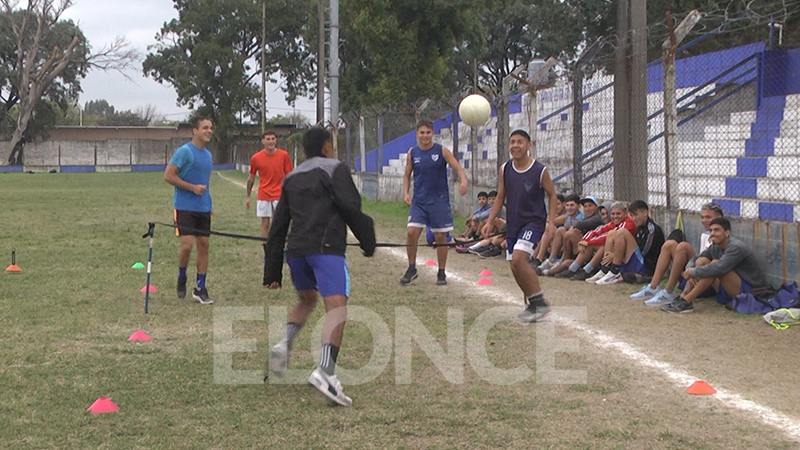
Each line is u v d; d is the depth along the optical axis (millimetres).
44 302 8195
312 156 5445
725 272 7613
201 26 65812
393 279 9922
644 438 4438
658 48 19062
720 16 11391
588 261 10000
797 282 7840
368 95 42719
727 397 5152
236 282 9602
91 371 5707
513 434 4504
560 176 15406
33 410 4855
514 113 18594
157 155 72750
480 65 53469
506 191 7555
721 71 16703
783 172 13070
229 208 21859
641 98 11180
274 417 4793
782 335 6742
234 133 68938
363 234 5250
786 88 14219
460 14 35938
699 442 4375
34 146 69375
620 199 11422
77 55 66062
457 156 17812
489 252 11906
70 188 32781
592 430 4559
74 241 13555
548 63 13344
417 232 9430
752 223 8398
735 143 14531
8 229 15461
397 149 27297
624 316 7621
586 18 27812
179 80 65500
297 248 5188
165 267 10711
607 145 15180
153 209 21281
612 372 5730
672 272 8078
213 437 4465
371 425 4668
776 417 4770
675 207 10000
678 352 6262
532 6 47531
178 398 5133
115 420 4715
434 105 20781
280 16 66438
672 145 9930
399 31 35406
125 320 7410
